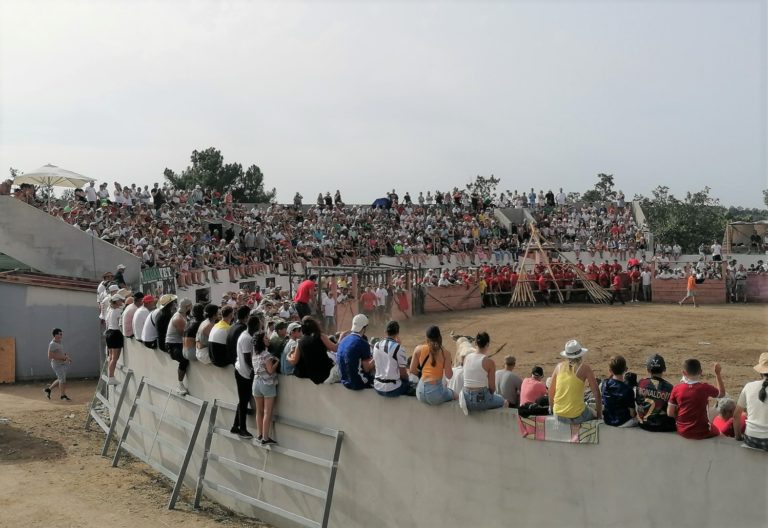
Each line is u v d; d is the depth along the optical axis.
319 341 10.55
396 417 9.82
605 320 31.95
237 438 11.79
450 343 26.33
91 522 11.03
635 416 7.97
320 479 10.71
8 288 24.22
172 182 84.25
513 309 38.22
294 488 10.77
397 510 9.82
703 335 27.23
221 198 47.28
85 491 12.62
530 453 8.58
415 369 9.41
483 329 30.48
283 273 37.72
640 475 7.77
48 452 15.08
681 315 33.69
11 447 15.25
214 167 84.81
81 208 31.20
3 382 23.89
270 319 15.24
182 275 29.20
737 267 42.41
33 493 12.27
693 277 38.94
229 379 12.31
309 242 40.88
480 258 47.81
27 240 27.41
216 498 12.74
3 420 17.75
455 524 9.23
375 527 10.05
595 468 8.09
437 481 9.41
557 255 44.91
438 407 9.39
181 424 13.06
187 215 37.75
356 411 10.27
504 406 9.23
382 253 44.62
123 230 30.33
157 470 14.41
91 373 24.84
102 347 21.94
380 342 9.96
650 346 24.83
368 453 10.14
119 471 14.12
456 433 9.23
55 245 27.44
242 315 12.25
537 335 27.94
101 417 17.77
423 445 9.55
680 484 7.51
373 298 32.34
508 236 50.00
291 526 11.14
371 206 51.38
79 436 16.72
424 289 38.06
